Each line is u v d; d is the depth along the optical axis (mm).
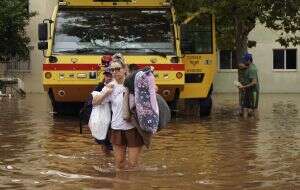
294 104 29531
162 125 10742
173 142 14562
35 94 40188
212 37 20359
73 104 21062
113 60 11062
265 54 44438
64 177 10289
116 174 10531
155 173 10609
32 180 10031
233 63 44000
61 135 15977
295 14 23406
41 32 19281
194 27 20203
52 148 13594
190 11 20656
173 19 19797
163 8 20062
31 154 12727
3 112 23750
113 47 19516
